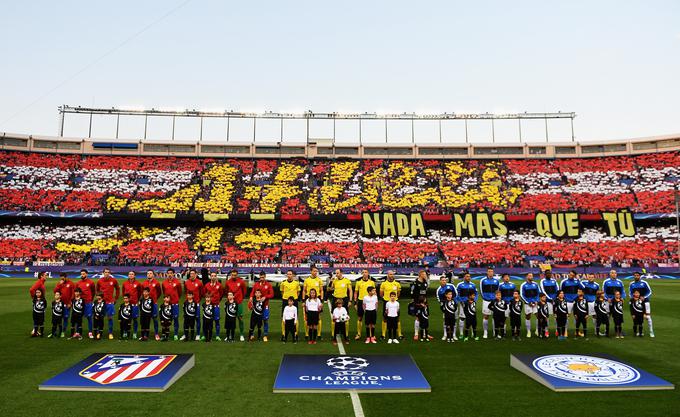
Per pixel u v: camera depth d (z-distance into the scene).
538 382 9.85
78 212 44.00
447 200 50.56
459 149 58.50
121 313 14.23
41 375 10.25
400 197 51.19
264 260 42.31
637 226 46.25
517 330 14.69
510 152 58.38
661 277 38.47
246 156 57.53
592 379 9.69
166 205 47.88
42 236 43.59
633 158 54.38
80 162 53.38
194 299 14.34
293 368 10.44
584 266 40.81
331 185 53.19
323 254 43.44
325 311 20.78
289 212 47.91
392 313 14.28
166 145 56.97
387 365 10.69
